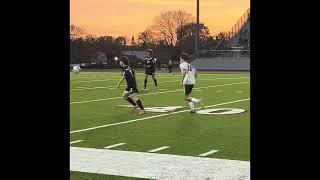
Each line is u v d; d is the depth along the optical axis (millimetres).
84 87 22578
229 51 52625
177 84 24969
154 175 5066
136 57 70625
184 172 5203
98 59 66312
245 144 7223
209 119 10703
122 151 6664
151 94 18359
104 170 5355
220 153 6449
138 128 9250
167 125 9680
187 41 78375
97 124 9891
